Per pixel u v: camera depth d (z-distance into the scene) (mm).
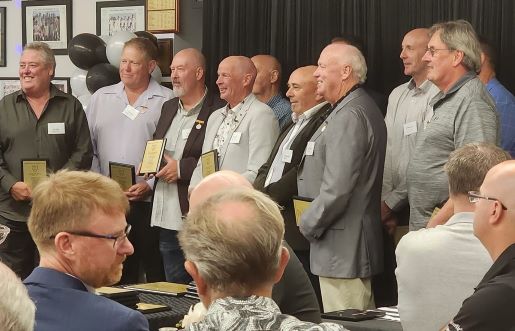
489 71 4734
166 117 5543
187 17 6656
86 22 6980
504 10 5184
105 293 3053
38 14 7113
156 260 5699
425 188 4008
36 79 5461
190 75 5438
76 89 6492
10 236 5430
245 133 5090
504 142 4531
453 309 2484
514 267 2092
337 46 4418
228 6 6305
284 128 4938
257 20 6215
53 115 5516
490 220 2172
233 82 5145
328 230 4242
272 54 6098
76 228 2168
